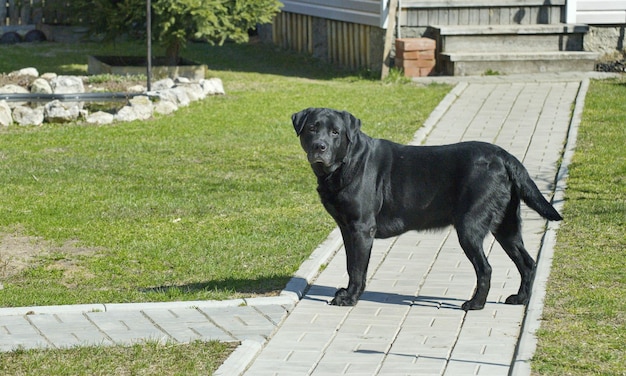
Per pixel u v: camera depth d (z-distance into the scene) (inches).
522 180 282.0
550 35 768.3
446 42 761.0
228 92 707.4
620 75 727.7
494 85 702.5
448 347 254.2
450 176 284.7
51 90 663.8
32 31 1040.2
